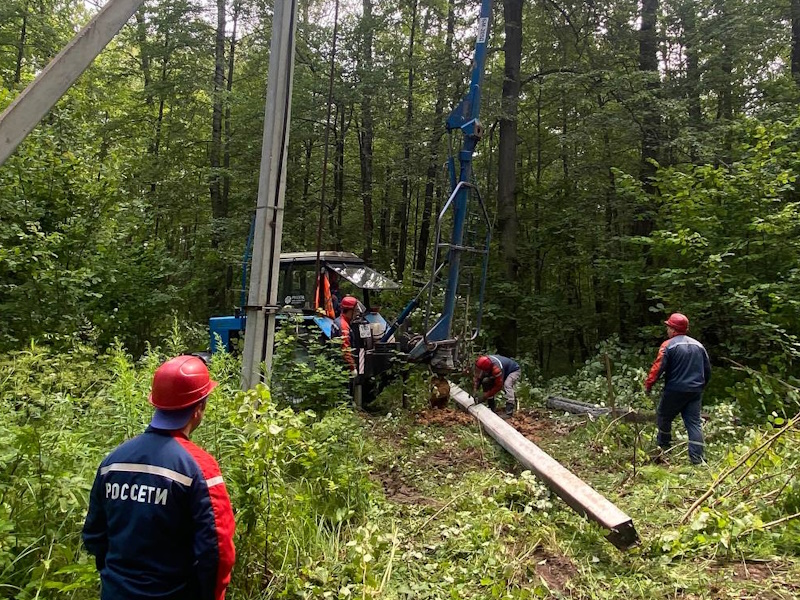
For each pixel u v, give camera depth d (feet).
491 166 56.95
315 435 17.62
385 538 13.44
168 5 52.60
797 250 28.84
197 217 60.13
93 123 55.47
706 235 30.42
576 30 46.34
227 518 7.58
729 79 41.42
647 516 16.03
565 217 45.50
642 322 41.32
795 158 31.50
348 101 50.06
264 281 18.37
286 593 11.62
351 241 58.65
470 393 31.45
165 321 40.88
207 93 51.52
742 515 15.21
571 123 49.08
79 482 11.44
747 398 24.81
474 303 41.24
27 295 27.94
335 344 25.58
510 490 17.12
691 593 12.37
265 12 54.85
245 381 18.26
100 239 34.06
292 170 55.31
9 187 29.14
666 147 38.86
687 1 42.80
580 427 25.38
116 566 7.40
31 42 53.83
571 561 13.82
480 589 12.40
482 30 27.12
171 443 7.68
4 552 9.78
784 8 42.68
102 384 19.42
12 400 15.53
